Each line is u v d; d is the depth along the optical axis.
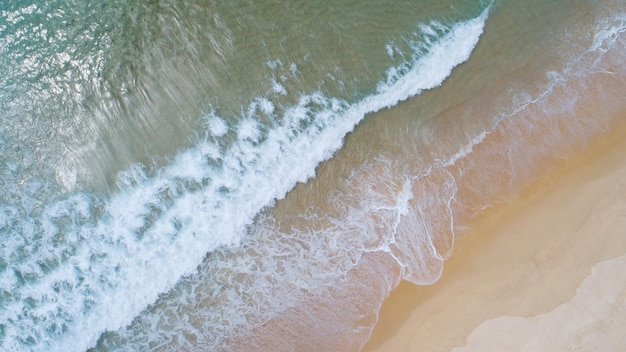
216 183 13.70
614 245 12.67
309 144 13.99
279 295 12.77
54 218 13.48
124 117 14.09
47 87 14.22
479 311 12.38
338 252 13.01
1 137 13.91
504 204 13.26
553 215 13.09
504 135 13.84
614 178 13.33
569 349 11.94
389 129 14.13
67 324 12.74
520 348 12.02
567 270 12.55
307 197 13.57
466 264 12.81
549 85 14.29
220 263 13.10
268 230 13.34
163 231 13.34
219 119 14.13
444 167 13.60
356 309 12.54
